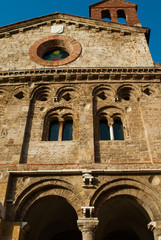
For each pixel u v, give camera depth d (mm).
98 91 18203
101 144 15375
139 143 15367
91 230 12125
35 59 20438
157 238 12000
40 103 17750
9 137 15586
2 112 17578
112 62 20250
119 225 18672
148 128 15703
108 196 13367
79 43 21625
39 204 15180
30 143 15562
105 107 17453
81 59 20359
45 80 18719
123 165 13992
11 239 11945
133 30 22422
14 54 21109
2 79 18766
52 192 13586
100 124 17031
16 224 12391
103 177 13672
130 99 17891
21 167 14086
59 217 18016
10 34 22844
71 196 13297
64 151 15078
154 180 13672
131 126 16203
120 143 15398
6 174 13797
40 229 17484
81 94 17750
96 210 12867
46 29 23125
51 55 22203
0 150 15000
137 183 13555
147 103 17156
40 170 13828
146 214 13422
